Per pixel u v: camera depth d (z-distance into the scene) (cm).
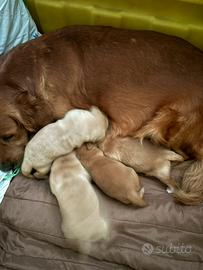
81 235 41
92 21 54
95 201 42
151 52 45
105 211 44
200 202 44
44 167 46
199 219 43
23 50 46
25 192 46
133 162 46
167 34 49
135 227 43
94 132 45
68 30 47
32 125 47
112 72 45
